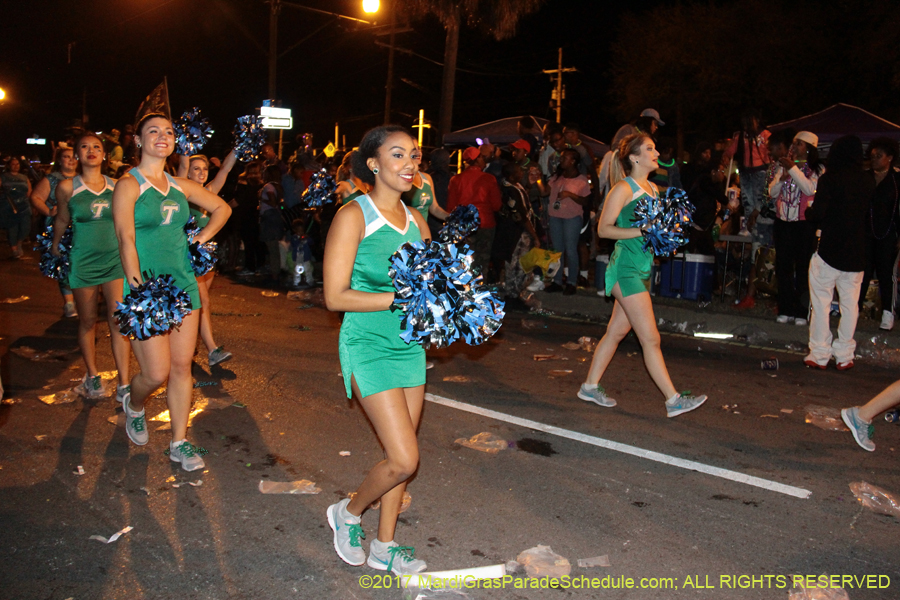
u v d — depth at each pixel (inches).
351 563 131.6
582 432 204.5
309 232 443.5
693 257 357.4
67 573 127.6
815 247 313.0
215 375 250.7
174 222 164.6
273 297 416.8
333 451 186.1
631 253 208.5
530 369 269.4
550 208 383.6
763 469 181.2
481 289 109.5
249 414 212.5
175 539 140.3
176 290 152.1
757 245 350.6
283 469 174.2
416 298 105.0
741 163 368.8
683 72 1042.1
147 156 161.9
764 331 324.2
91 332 222.8
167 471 171.2
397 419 119.1
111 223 212.5
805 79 935.7
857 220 264.8
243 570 130.4
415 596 124.0
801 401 236.7
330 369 261.4
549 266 375.9
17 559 131.6
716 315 337.1
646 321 209.6
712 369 274.4
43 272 221.8
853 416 193.6
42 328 315.6
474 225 183.3
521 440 197.6
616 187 206.7
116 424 200.7
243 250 548.7
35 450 181.5
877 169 298.5
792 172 297.9
